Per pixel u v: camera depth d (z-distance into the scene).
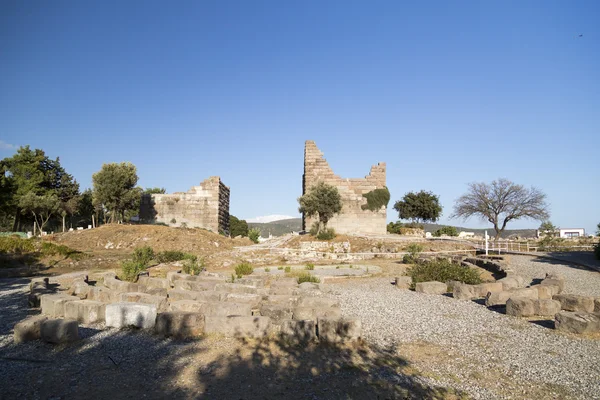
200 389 6.77
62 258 26.75
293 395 6.59
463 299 14.68
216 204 47.12
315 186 41.28
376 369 7.75
